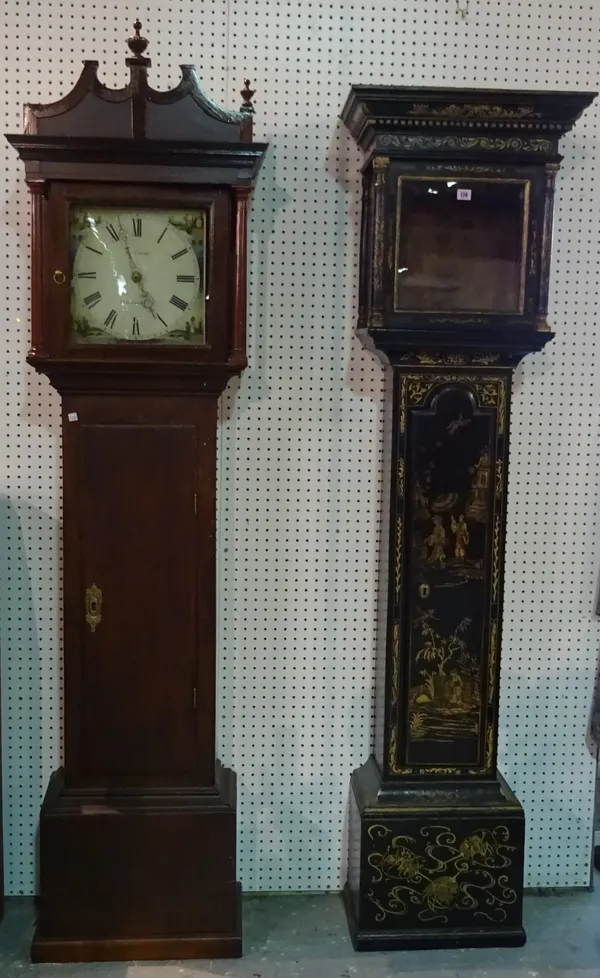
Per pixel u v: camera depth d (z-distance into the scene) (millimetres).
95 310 1988
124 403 2043
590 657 2434
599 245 2293
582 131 2260
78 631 2102
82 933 2141
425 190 2039
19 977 2066
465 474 2146
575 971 2141
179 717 2139
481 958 2186
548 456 2357
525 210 2033
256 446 2297
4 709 2332
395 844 2184
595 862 2527
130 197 1952
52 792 2180
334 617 2361
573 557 2398
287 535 2328
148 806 2129
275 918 2318
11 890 2381
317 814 2418
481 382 2119
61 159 1915
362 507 2330
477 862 2203
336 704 2389
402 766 2223
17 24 2141
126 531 2080
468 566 2174
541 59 2236
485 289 2078
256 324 2260
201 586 2107
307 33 2189
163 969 2113
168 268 1991
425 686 2203
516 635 2414
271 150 2215
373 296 2043
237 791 2398
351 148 2225
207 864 2148
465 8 2207
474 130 1989
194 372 2004
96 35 2158
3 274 2201
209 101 1930
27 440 2256
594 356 2328
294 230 2238
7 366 2229
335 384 2289
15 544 2283
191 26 2168
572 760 2461
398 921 2209
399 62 2215
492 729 2221
